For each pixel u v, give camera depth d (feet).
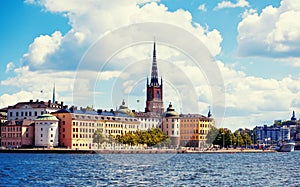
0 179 456.45
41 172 527.81
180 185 413.80
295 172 557.74
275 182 442.91
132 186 406.82
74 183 425.69
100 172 527.40
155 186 406.62
